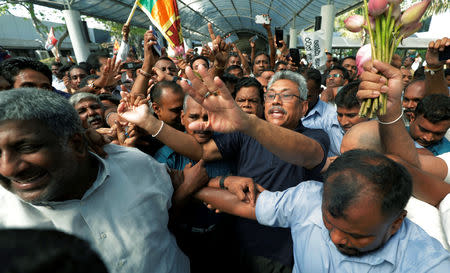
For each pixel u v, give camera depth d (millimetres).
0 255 286
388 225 793
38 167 757
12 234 317
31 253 293
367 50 1113
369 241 828
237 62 5664
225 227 1737
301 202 1140
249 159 1609
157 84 1979
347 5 10078
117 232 1035
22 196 820
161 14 3473
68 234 362
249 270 1576
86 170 983
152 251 1153
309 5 11695
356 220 770
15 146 704
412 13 986
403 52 15156
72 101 1945
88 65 4266
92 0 8578
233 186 1350
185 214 1635
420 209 1136
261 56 5242
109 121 2002
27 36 18281
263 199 1264
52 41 7809
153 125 1465
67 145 826
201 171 1406
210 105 1018
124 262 1049
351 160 829
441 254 827
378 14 999
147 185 1184
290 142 1145
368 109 1078
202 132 1592
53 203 912
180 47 3672
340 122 2336
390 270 877
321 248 1014
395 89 999
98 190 1000
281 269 1510
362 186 748
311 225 1066
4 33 16812
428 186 1136
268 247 1537
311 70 3014
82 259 330
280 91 1607
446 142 1745
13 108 680
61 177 834
